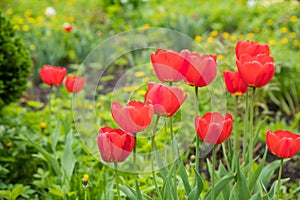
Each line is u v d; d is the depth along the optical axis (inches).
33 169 102.2
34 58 165.2
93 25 205.6
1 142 102.0
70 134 92.4
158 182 88.6
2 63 112.0
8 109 123.0
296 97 140.3
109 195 84.1
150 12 224.7
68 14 224.5
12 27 119.9
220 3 236.2
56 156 97.9
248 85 72.9
